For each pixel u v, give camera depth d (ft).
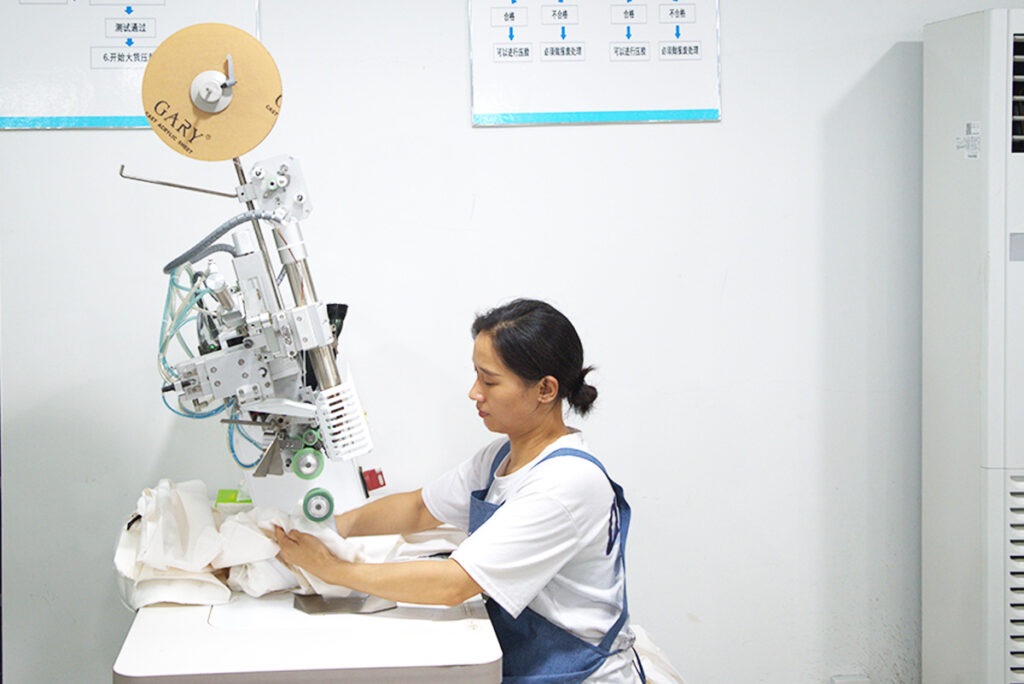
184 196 5.90
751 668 6.52
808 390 6.42
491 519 4.38
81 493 5.97
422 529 5.48
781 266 6.34
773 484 6.43
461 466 5.39
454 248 6.11
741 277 6.31
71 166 5.82
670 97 6.16
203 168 5.90
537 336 4.47
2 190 5.78
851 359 6.43
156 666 3.83
